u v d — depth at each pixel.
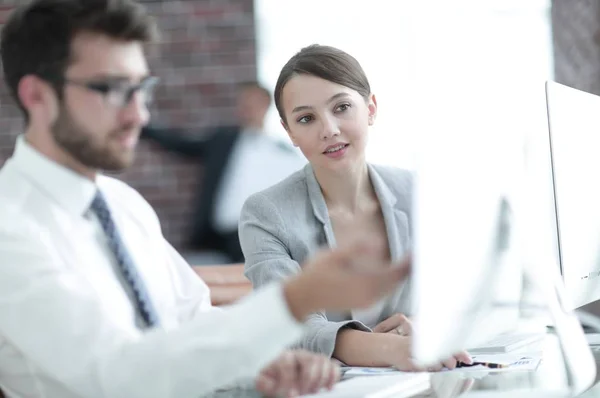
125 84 1.53
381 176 2.51
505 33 6.32
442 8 6.18
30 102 1.56
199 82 7.11
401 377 1.78
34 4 1.53
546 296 1.67
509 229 1.52
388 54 6.49
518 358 2.01
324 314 2.26
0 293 1.43
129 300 1.64
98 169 1.59
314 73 2.36
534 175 1.67
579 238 2.27
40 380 1.53
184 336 1.39
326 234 2.42
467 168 1.40
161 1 7.10
